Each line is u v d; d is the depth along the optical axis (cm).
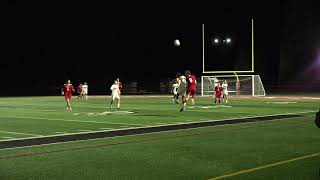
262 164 840
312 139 1162
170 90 5259
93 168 820
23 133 1353
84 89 3978
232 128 1430
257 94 4400
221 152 974
